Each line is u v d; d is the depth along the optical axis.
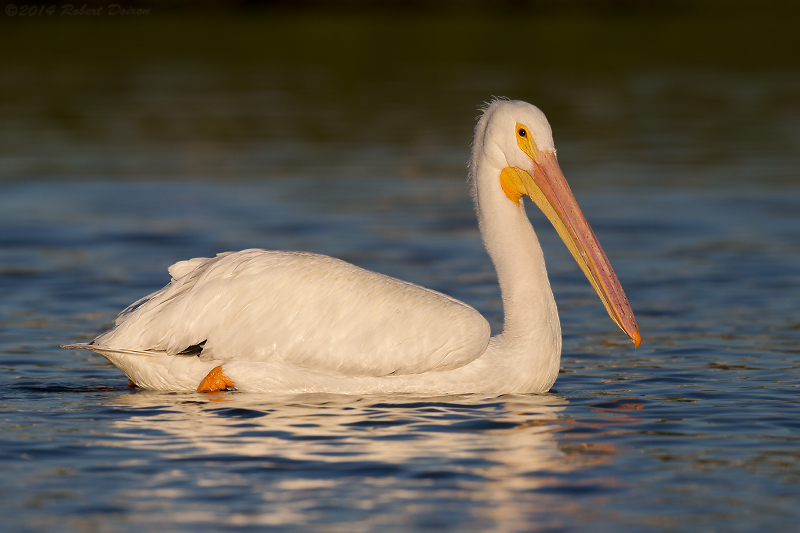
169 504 7.58
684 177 25.67
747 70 49.94
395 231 20.00
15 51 54.56
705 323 13.92
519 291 11.09
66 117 35.28
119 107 37.66
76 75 46.97
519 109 11.27
